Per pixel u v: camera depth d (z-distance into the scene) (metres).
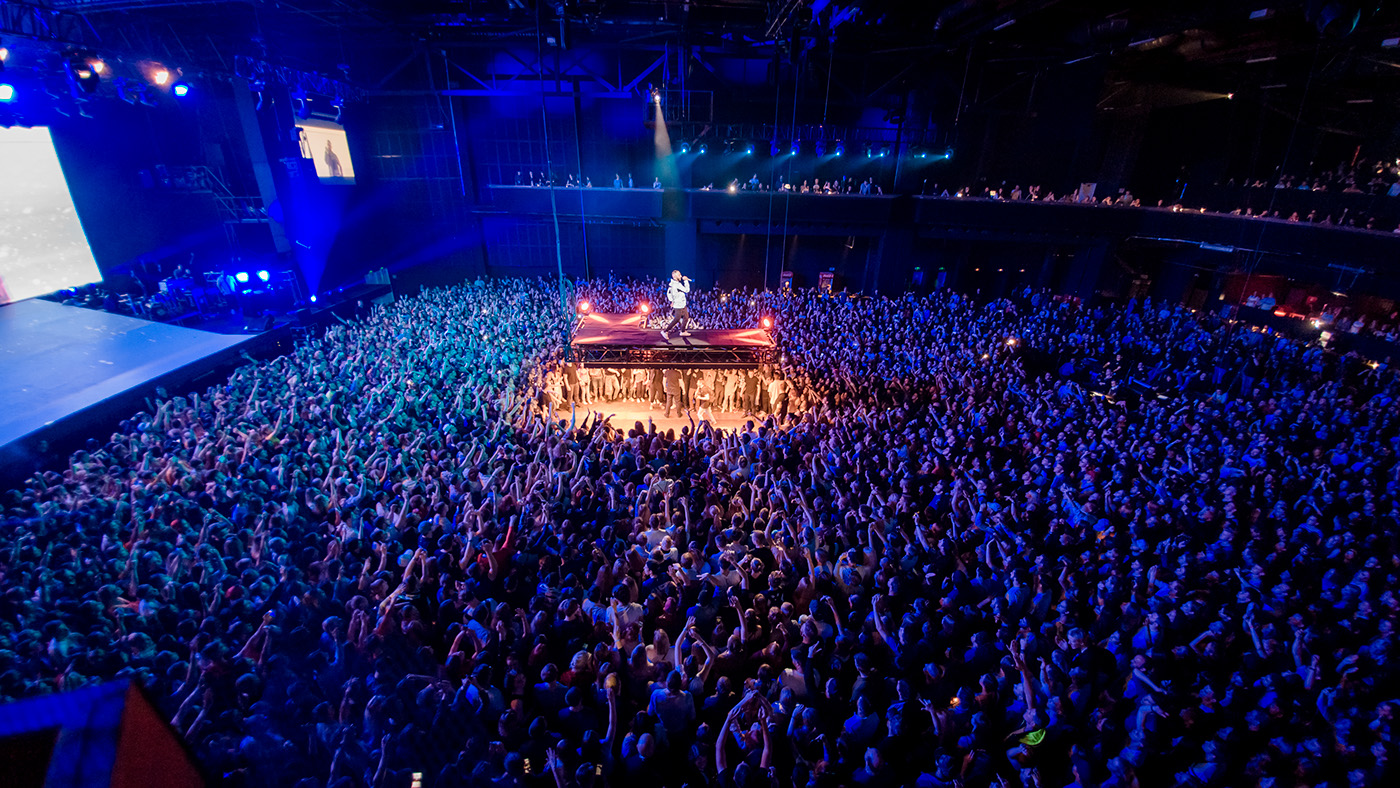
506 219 27.86
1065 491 9.69
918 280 27.80
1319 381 16.75
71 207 18.12
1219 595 7.42
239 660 5.76
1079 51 20.94
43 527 7.87
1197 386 17.09
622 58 25.14
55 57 14.98
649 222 26.62
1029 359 19.02
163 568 7.29
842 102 25.14
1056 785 5.55
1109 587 7.26
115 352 15.06
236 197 21.06
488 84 25.39
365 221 26.83
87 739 1.53
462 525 8.48
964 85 21.17
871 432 12.30
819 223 25.80
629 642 6.68
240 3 16.81
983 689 5.90
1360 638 6.75
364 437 11.14
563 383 16.62
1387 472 10.47
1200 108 25.44
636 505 9.32
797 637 6.67
